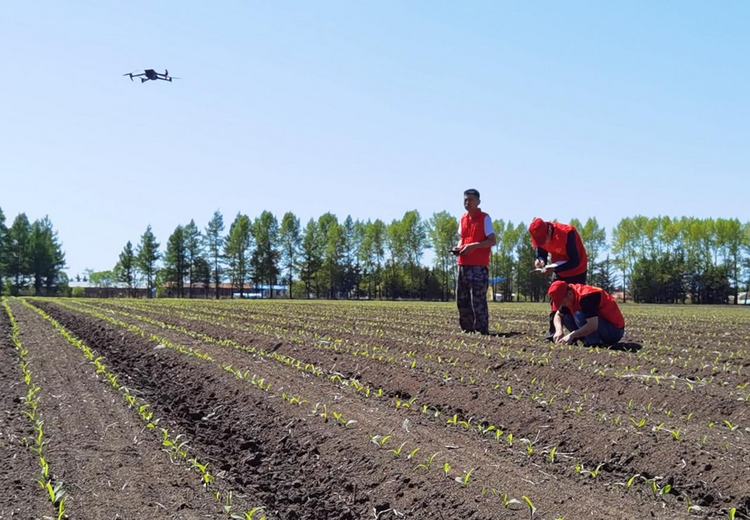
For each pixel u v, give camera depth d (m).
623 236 80.69
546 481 5.13
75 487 4.94
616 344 11.49
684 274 77.88
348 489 5.27
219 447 6.45
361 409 7.31
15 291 82.31
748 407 6.56
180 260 87.62
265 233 87.75
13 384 8.72
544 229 11.56
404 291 84.62
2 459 5.48
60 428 6.52
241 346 12.75
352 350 11.20
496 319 19.97
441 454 5.73
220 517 4.54
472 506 4.66
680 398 7.11
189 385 9.25
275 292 107.00
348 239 89.06
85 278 126.00
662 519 4.45
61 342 13.81
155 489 4.99
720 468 5.06
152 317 21.03
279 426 6.86
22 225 83.75
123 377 9.83
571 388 8.03
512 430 6.55
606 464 5.54
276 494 5.29
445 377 8.59
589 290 11.02
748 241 75.44
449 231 77.31
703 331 16.11
